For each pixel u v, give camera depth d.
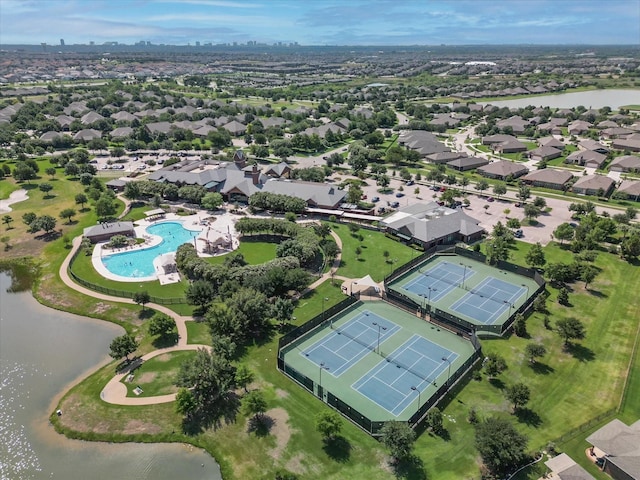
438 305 101.81
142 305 102.06
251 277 102.62
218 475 62.00
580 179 182.62
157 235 141.00
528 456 61.81
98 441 67.62
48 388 79.50
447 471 60.66
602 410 70.75
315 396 74.75
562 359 82.88
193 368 72.31
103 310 101.75
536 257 113.56
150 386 77.25
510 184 190.00
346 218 150.88
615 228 135.12
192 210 160.75
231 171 178.88
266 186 167.62
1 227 147.38
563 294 99.69
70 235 140.75
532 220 150.25
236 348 87.06
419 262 121.25
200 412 71.56
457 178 197.88
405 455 61.59
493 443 59.06
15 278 118.50
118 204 166.75
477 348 82.81
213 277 104.44
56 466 64.19
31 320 99.69
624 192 168.12
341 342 89.25
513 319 94.56
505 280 112.69
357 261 122.56
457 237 136.62
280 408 72.06
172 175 177.88
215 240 128.38
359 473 60.62
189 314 98.56
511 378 78.19
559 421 68.62
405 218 138.88
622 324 93.06
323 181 184.38
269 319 96.56
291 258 111.38
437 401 72.31
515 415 70.00
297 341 89.31
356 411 68.38
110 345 84.50
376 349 87.00
